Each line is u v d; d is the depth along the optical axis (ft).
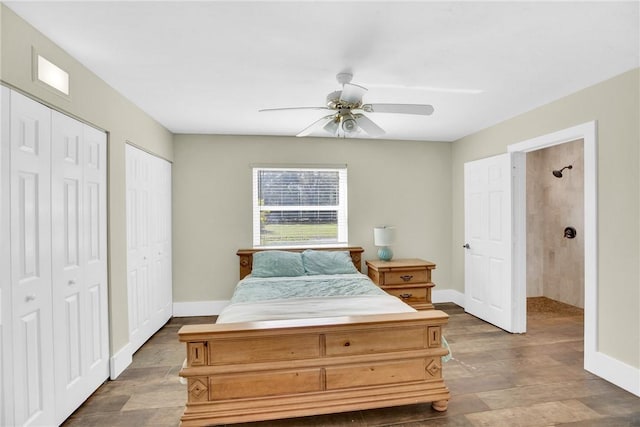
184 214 12.75
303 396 6.11
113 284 7.99
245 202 13.07
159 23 5.32
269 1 4.74
